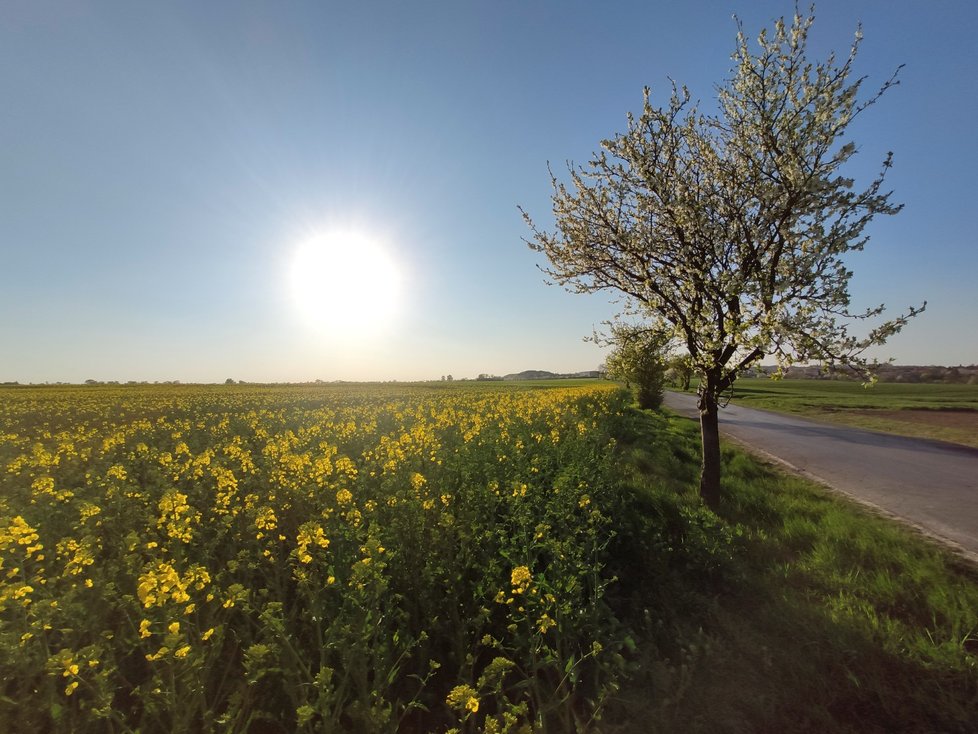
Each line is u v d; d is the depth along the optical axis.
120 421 21.14
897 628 4.65
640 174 7.63
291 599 4.56
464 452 9.62
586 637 4.14
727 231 7.54
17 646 3.27
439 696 3.73
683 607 5.00
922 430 22.30
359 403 29.38
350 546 5.02
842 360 6.62
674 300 7.87
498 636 4.28
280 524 6.14
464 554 5.02
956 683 3.91
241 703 3.26
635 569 5.87
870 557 6.48
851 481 11.66
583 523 5.98
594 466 9.09
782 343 6.80
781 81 7.16
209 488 7.52
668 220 7.55
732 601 5.21
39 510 6.34
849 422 27.42
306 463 7.50
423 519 5.35
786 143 6.92
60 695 3.44
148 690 3.14
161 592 3.19
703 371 8.32
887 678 3.98
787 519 8.07
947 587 5.46
